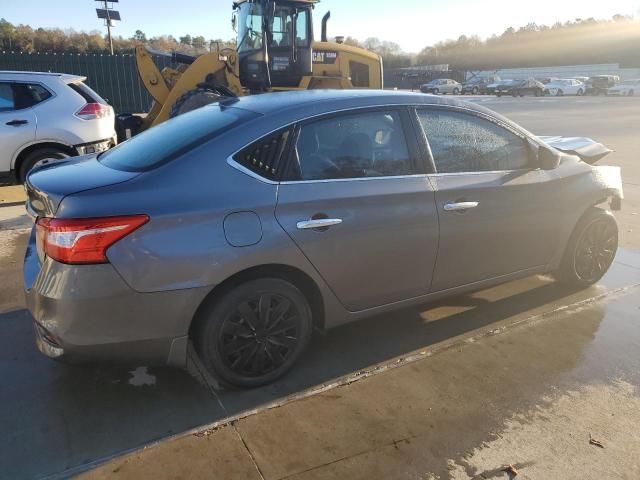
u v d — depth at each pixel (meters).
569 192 4.05
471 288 3.74
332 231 2.98
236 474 2.42
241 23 10.16
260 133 2.89
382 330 3.78
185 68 11.11
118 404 2.90
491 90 47.41
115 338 2.58
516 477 2.43
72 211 2.47
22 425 2.71
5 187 7.94
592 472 2.46
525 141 3.87
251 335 2.94
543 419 2.82
